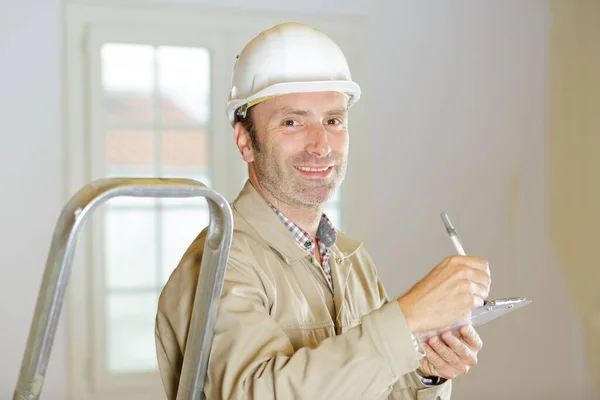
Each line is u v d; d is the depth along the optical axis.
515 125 4.36
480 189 4.32
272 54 1.41
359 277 1.60
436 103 4.24
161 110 3.85
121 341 3.83
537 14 4.38
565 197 4.43
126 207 3.84
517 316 4.38
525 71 4.37
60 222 0.83
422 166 4.23
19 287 3.67
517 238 4.37
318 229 1.50
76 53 3.73
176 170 3.89
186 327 1.26
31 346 0.83
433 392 1.48
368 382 1.08
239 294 1.22
